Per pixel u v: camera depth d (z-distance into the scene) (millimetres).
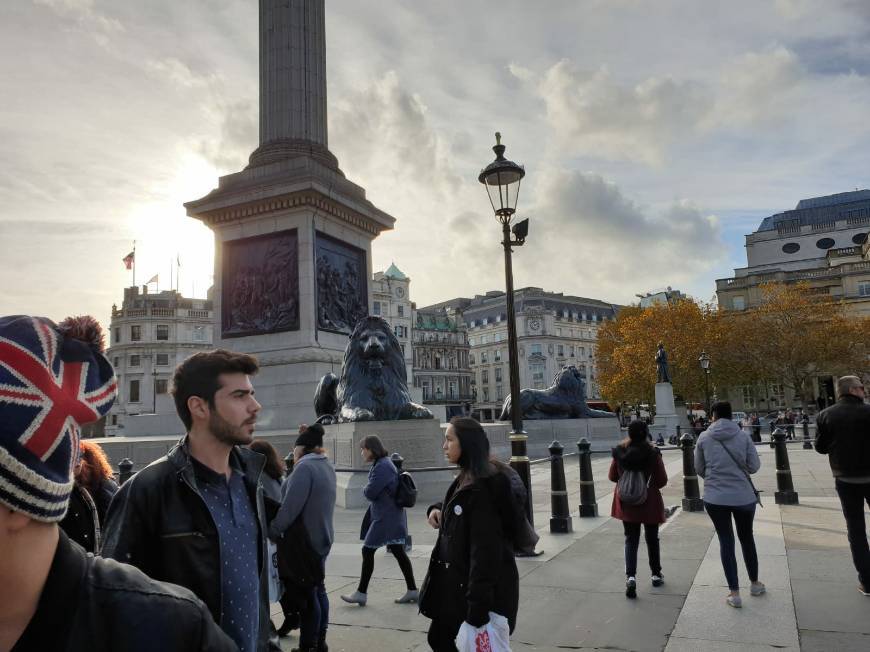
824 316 64375
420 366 117562
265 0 24547
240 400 3027
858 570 6844
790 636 5711
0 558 1252
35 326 1397
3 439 1228
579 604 6805
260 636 3033
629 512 7262
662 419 41719
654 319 62719
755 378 65188
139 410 94312
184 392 3014
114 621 1381
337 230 22969
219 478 3047
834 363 62500
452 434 4234
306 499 5406
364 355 15453
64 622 1330
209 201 22344
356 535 10812
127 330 96438
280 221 21828
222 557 2881
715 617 6289
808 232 100688
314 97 24203
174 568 2805
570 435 30016
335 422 15531
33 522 1292
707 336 60750
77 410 1382
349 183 23672
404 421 14602
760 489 15586
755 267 96375
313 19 24703
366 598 7039
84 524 4281
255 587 3006
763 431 54281
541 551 9266
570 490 16859
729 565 6672
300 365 20641
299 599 5418
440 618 4137
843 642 5543
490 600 3842
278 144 23266
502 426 27750
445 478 14805
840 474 6973
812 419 60844
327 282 22047
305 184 20969
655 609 6586
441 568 4207
